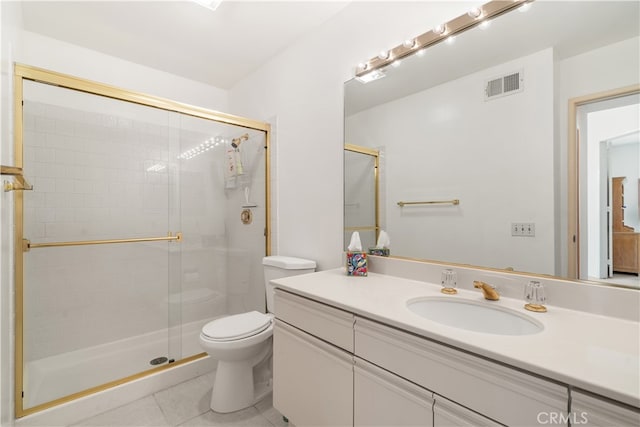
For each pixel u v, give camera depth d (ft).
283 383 4.58
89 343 6.68
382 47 5.26
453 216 4.46
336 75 6.07
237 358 5.39
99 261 6.89
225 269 8.82
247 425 5.09
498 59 4.00
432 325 2.87
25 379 5.19
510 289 3.82
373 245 5.47
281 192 7.45
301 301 4.28
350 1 5.75
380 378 3.22
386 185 5.28
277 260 6.50
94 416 5.34
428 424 2.77
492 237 4.08
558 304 3.47
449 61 4.47
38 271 5.92
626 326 2.89
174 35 6.79
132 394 5.81
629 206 3.08
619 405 1.88
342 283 4.60
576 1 3.42
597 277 3.27
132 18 6.17
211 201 8.58
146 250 7.57
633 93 3.07
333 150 6.14
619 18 3.16
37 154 5.88
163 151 7.79
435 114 4.65
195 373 6.73
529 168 3.76
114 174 7.08
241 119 7.68
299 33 6.77
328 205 6.24
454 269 4.33
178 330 7.92
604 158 3.24
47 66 6.80
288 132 7.26
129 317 7.29
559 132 3.53
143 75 8.19
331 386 3.76
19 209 5.24
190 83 9.06
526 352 2.32
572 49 3.44
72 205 6.48
